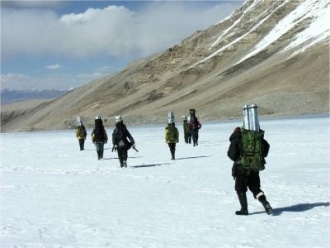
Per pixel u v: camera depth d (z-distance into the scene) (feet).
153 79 641.81
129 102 578.25
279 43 546.67
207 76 556.51
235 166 32.86
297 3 649.61
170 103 484.74
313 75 407.44
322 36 499.10
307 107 338.95
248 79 447.01
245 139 32.32
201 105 410.93
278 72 440.45
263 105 350.84
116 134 67.05
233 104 378.73
